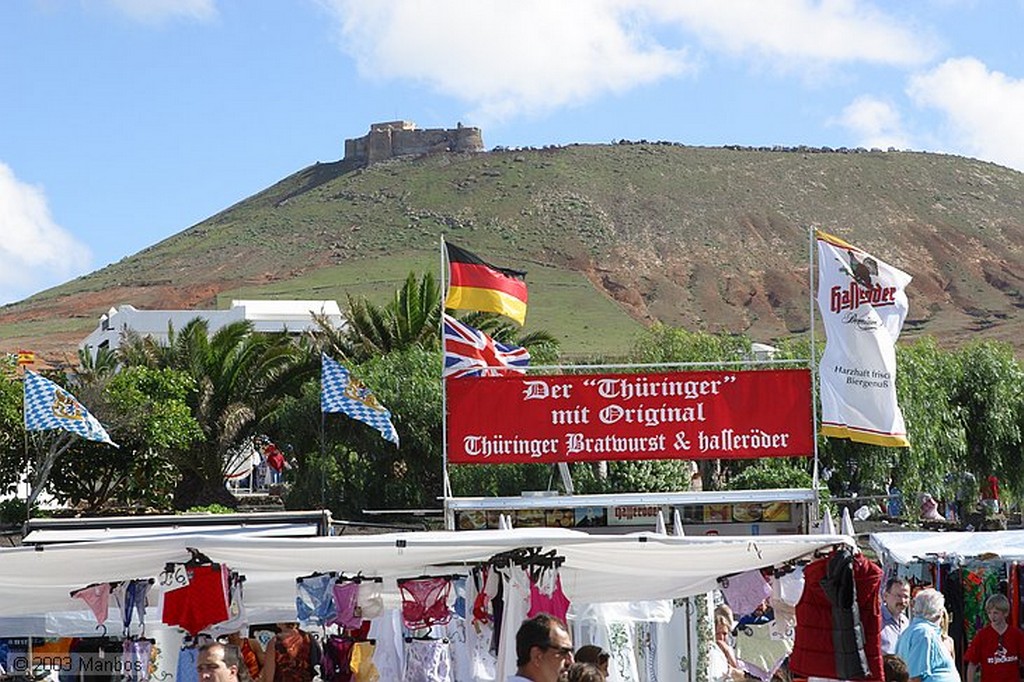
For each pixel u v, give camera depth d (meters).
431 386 40.41
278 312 84.75
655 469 36.41
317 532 16.62
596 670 9.68
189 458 44.81
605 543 11.77
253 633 14.85
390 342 46.41
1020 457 45.66
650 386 19.95
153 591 14.14
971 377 45.16
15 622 14.25
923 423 40.88
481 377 20.09
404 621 12.62
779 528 21.95
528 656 7.74
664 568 12.69
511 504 20.58
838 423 19.11
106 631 14.44
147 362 46.72
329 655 12.73
